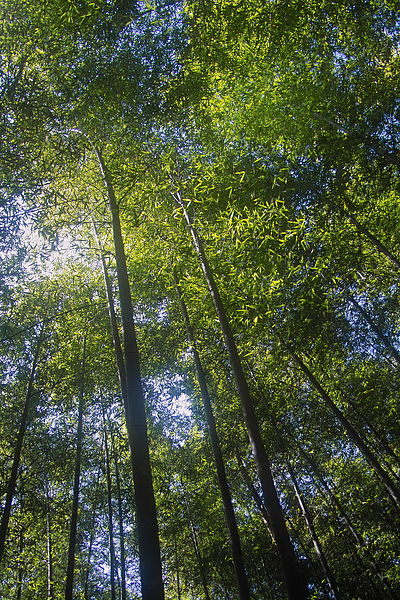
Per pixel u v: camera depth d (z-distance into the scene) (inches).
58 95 173.9
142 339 298.8
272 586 361.1
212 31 209.5
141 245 252.1
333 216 279.0
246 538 362.9
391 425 290.4
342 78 256.8
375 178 263.7
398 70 258.8
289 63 256.2
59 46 175.9
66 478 312.7
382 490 294.0
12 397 271.1
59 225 200.4
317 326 241.3
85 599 373.7
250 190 203.9
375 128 236.4
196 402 312.2
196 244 190.1
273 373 279.9
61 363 289.7
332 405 236.5
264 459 125.5
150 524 92.8
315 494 350.0
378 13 229.8
